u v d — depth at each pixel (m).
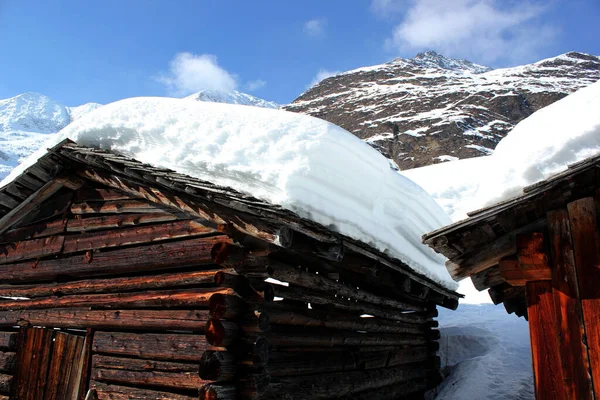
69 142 6.91
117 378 6.03
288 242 5.03
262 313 5.23
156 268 6.20
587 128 4.13
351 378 6.80
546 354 4.14
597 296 3.98
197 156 5.95
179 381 5.49
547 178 3.90
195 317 5.58
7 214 7.60
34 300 7.32
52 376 6.77
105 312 6.41
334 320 6.50
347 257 6.51
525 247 4.29
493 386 8.22
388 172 7.79
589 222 4.13
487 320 11.66
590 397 3.87
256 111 6.54
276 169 5.46
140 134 6.53
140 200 6.57
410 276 7.47
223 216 5.35
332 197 5.80
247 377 5.14
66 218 7.38
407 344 8.80
